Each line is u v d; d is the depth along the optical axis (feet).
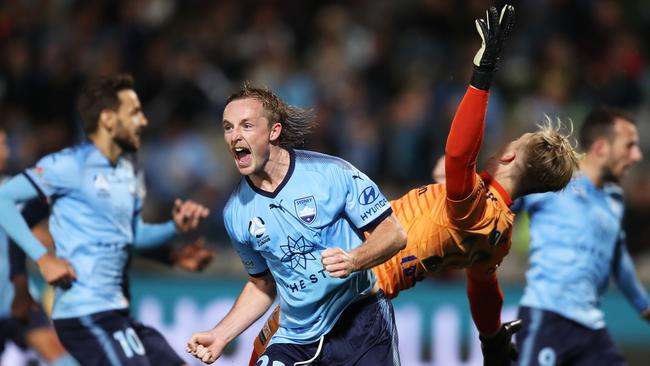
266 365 55.26
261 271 56.59
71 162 66.69
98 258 66.59
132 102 68.13
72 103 134.82
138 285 103.45
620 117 72.95
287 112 54.03
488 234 57.41
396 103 135.54
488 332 64.23
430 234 57.82
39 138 131.54
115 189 67.67
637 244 117.70
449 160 54.29
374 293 56.59
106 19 148.97
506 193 58.39
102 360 65.72
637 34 157.48
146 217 125.39
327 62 142.00
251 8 151.23
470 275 61.52
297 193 53.31
